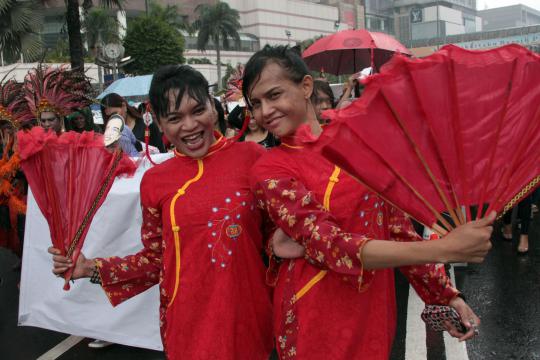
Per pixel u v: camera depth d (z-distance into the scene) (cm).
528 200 522
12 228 430
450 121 117
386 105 119
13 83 395
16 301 479
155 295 319
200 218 184
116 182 309
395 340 359
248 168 191
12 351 376
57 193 191
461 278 473
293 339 157
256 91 159
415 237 163
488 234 116
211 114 190
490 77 114
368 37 679
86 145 195
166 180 195
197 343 182
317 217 143
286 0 9231
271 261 171
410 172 121
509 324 376
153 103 188
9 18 1247
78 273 196
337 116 120
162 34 3612
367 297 152
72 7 1353
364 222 152
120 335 326
